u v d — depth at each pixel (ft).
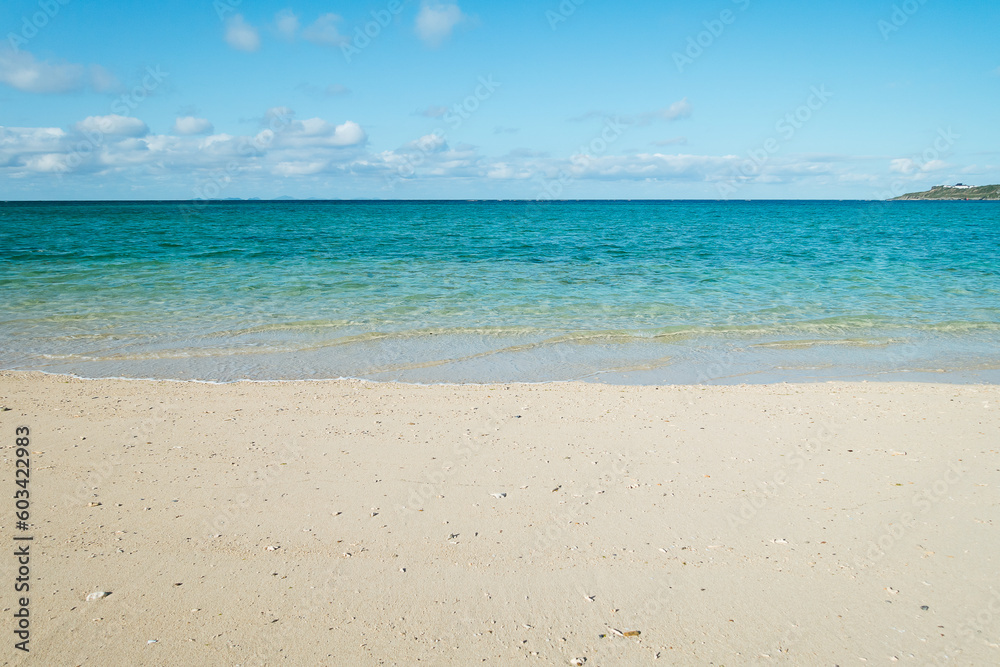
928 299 54.75
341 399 27.25
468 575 14.02
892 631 12.16
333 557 14.67
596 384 30.17
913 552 14.87
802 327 43.04
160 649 11.56
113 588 13.38
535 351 36.70
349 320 43.86
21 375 30.53
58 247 92.99
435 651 11.65
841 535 15.71
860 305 51.62
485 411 25.71
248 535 15.60
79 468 19.58
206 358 34.27
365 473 19.42
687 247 108.17
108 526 15.96
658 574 14.08
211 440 22.16
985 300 54.34
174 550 14.88
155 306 47.96
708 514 16.85
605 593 13.41
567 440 22.43
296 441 22.15
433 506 17.22
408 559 14.62
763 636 12.07
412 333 40.40
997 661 11.28
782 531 15.94
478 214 287.28
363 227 164.04
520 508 17.16
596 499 17.71
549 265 78.74
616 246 109.29
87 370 31.71
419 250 97.55
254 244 104.01
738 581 13.80
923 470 19.61
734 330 42.06
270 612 12.69
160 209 325.21
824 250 103.19
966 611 12.70
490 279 65.26
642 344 38.47
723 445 21.94
